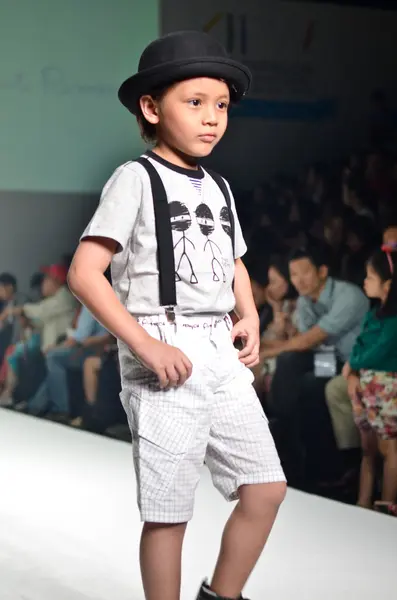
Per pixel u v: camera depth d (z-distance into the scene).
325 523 3.51
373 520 3.58
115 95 7.54
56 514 3.61
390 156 5.38
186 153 2.19
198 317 2.19
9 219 7.96
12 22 7.57
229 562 2.17
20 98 7.68
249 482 2.17
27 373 7.45
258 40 6.80
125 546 3.17
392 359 3.86
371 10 6.60
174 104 2.15
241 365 2.26
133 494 3.98
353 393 4.00
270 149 6.82
